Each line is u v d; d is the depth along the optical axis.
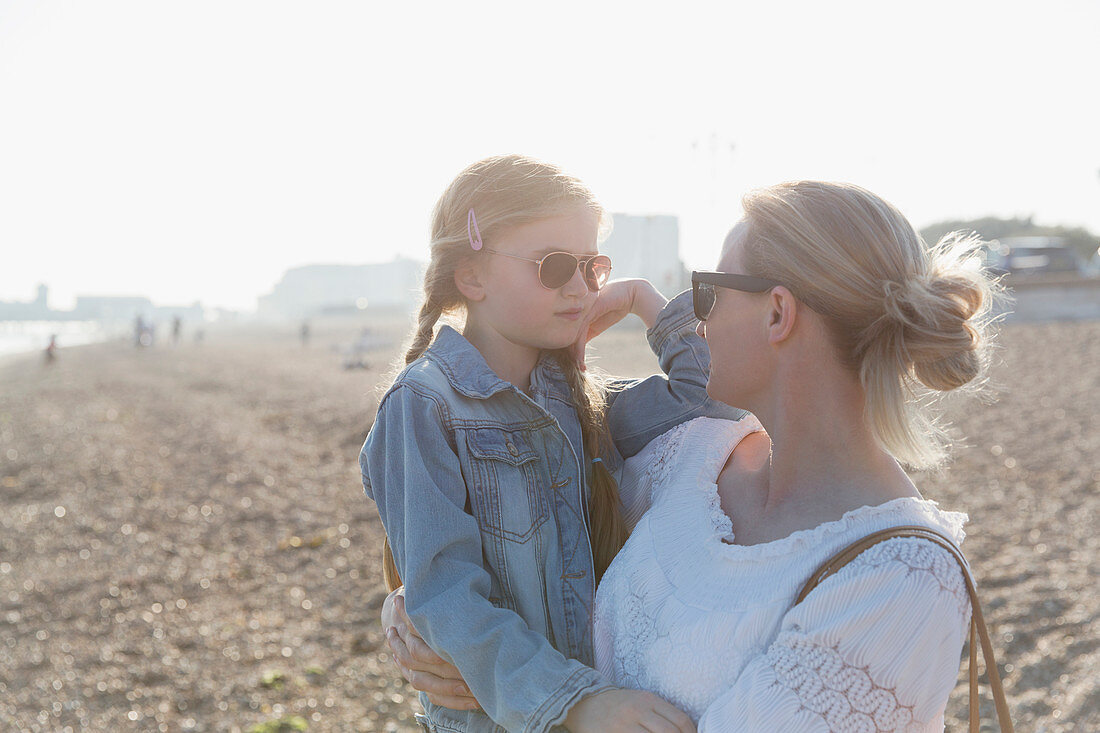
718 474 1.61
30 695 5.51
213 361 40.44
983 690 4.27
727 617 1.30
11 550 8.89
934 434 1.35
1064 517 6.59
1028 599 5.14
